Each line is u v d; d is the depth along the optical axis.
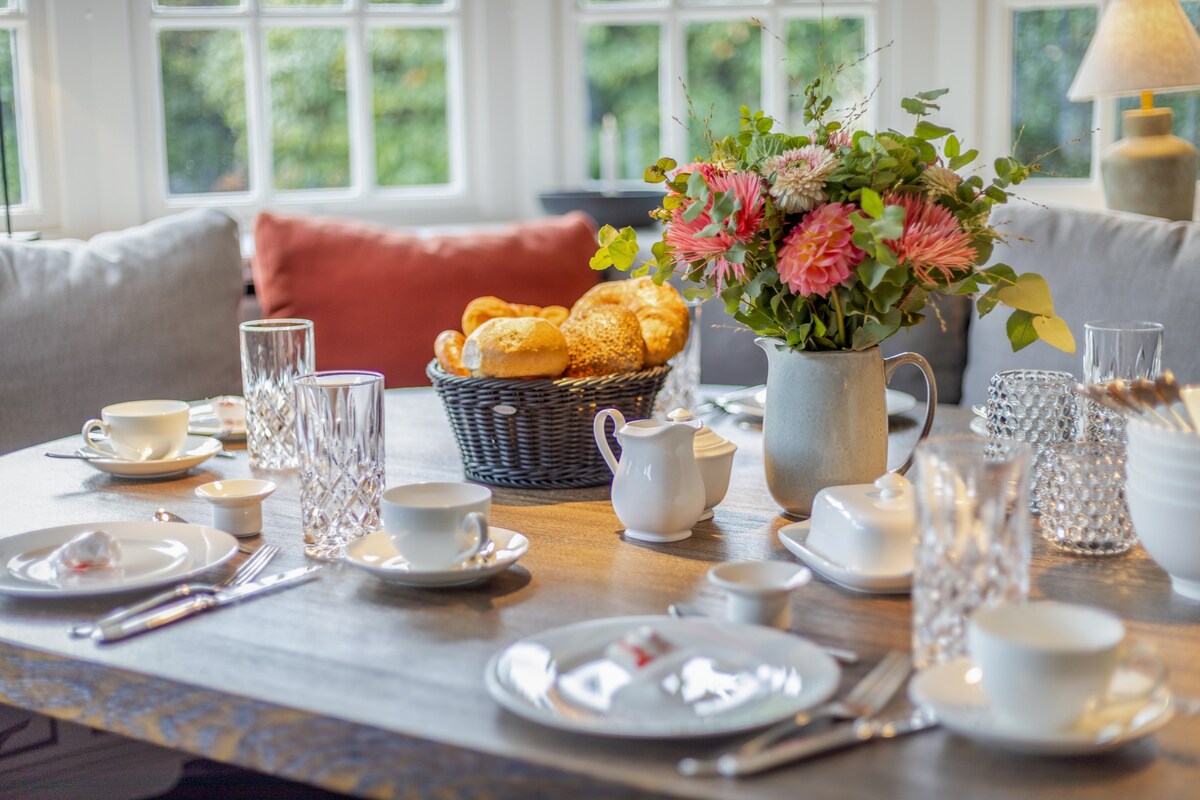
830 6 3.11
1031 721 0.72
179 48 3.00
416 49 3.18
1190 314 2.05
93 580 1.05
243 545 1.19
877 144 1.12
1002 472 0.84
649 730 0.74
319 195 3.16
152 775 1.49
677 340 1.42
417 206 3.21
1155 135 2.65
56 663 0.93
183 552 1.13
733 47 3.22
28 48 2.80
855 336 1.18
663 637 0.89
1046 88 3.16
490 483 1.39
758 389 1.90
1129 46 2.59
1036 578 1.06
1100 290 2.13
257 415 1.50
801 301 1.17
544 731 0.78
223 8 2.98
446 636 0.94
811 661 0.84
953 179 1.15
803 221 1.12
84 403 2.22
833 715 0.78
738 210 1.12
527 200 3.28
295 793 1.46
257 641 0.94
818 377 1.20
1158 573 1.07
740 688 0.82
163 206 3.02
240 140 3.10
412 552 1.04
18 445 2.16
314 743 0.81
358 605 1.01
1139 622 0.95
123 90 2.90
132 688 0.89
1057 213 2.23
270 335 1.48
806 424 1.21
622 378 1.34
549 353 1.32
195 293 2.36
